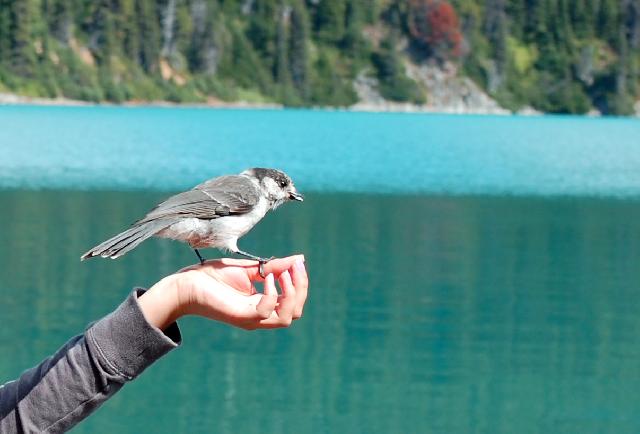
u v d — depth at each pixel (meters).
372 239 41.81
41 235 39.75
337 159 90.06
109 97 147.25
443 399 18.38
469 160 94.00
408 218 50.59
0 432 3.45
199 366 19.95
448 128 138.38
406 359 21.11
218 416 16.75
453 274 33.16
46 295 27.12
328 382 19.11
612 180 80.25
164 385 18.53
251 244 39.31
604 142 123.94
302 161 87.12
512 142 118.44
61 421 3.48
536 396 18.78
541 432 16.77
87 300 26.62
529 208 58.53
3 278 29.62
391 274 32.75
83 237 39.53
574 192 70.12
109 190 60.06
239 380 19.06
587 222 51.81
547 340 23.38
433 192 66.44
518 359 21.47
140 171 73.44
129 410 17.02
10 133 102.06
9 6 140.38
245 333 22.81
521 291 30.17
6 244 36.91
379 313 26.08
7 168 72.25
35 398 3.46
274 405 17.53
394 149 102.88
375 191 65.44
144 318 3.46
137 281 29.69
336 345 22.20
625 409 18.05
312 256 36.53
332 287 29.91
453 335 23.62
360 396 18.30
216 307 3.49
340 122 142.00
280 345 21.98
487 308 27.20
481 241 42.28
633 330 24.64
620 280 32.81
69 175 68.69
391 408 17.67
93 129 111.25
